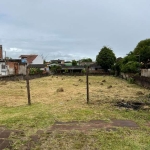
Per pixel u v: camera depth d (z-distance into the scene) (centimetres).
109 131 494
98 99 1022
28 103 884
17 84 1973
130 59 3052
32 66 4659
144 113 697
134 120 599
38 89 1559
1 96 1148
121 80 2698
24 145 412
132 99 1023
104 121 588
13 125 552
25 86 1791
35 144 416
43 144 416
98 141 429
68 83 2192
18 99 1044
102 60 4584
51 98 1071
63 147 400
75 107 804
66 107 804
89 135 466
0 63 3070
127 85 1917
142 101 963
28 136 464
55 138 449
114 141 429
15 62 3341
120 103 907
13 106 848
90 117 636
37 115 662
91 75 4194
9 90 1448
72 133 480
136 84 2022
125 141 428
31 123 569
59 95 1188
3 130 511
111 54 4588
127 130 500
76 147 399
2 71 3069
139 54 3481
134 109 774
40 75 3509
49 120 600
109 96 1134
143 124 555
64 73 4331
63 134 474
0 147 404
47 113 693
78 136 459
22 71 3534
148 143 418
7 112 724
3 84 1908
